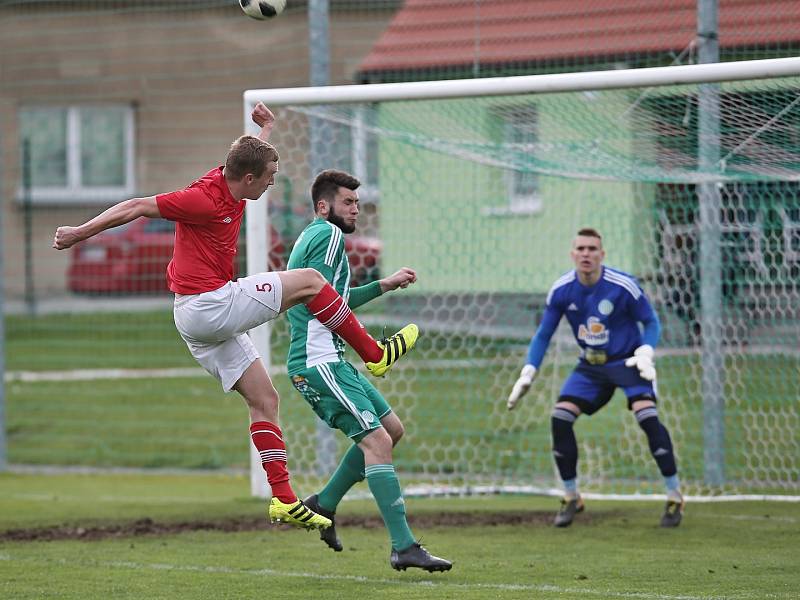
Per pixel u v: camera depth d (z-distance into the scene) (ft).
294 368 66.28
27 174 206.49
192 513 90.99
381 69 135.64
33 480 113.80
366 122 97.76
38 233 244.01
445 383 139.95
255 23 223.92
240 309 60.08
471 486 102.32
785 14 101.96
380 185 146.82
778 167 92.27
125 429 137.08
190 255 60.23
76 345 192.95
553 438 85.35
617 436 118.93
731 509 92.02
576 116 87.61
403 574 65.92
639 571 66.03
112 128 241.76
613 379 85.97
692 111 83.25
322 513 68.39
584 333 86.07
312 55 106.32
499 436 121.29
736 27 103.30
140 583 63.46
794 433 113.80
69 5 229.86
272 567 68.49
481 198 143.33
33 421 142.20
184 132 235.81
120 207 57.77
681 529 82.43
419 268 146.20
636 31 116.88
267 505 95.04
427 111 94.07
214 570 67.51
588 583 62.54
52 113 243.19
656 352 116.06
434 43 134.31
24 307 216.74
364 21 173.78
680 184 109.29
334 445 103.24
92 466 121.19
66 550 75.05
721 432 101.50
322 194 68.54
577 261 84.58
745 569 66.49
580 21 122.52
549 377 133.49
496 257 141.59
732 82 77.92
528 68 125.49
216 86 230.68
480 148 95.25
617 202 130.62
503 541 77.77
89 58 238.27
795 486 97.04
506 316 131.95
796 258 106.22
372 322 141.18
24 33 238.48
